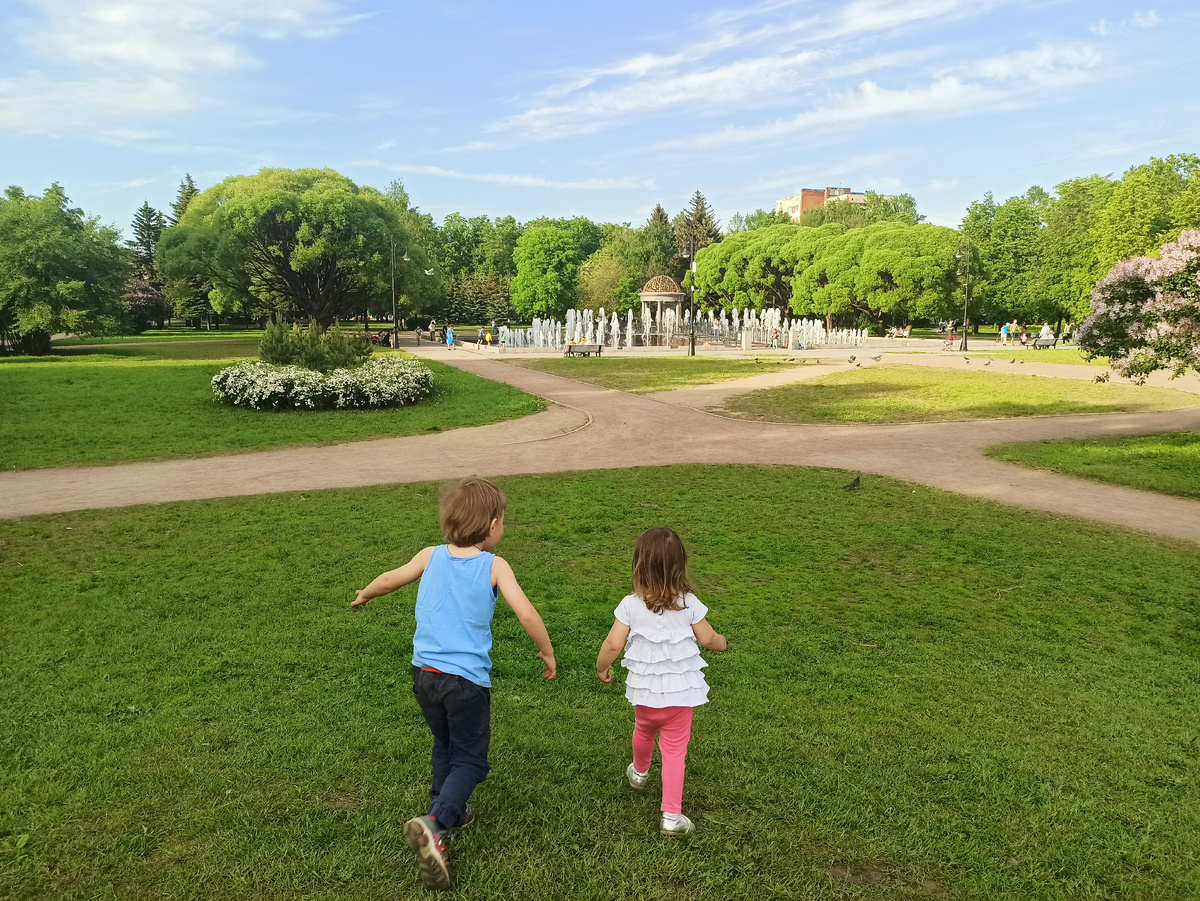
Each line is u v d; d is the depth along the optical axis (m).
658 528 3.47
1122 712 4.80
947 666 5.50
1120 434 17.03
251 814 3.39
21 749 3.97
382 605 6.43
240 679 4.93
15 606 6.36
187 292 58.16
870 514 10.09
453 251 112.06
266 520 9.31
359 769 3.80
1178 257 14.23
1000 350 49.69
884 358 41.34
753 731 4.36
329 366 22.25
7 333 40.59
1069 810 3.62
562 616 6.24
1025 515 10.24
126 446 14.90
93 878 2.95
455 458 13.91
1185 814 3.62
